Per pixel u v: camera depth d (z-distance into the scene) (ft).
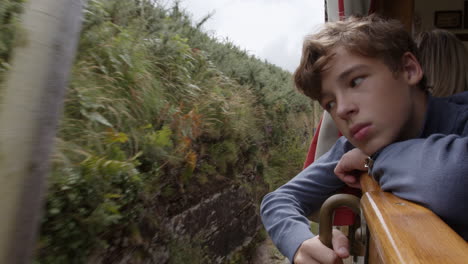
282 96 24.31
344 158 3.26
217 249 13.23
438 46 4.43
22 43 1.97
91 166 6.59
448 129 2.53
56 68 2.02
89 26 8.91
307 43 2.91
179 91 12.37
